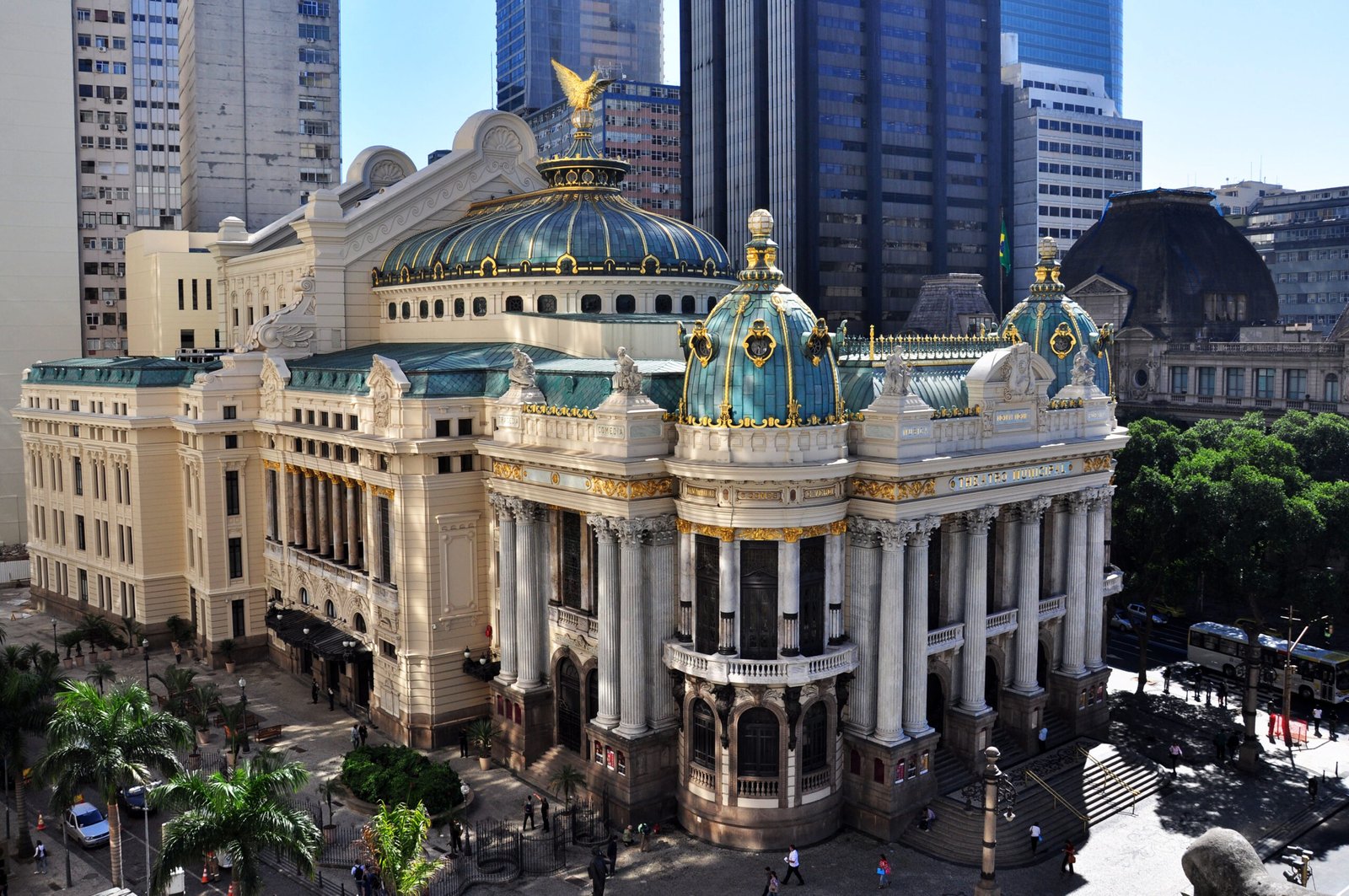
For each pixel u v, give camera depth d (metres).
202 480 104.06
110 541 116.06
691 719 71.69
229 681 101.31
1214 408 172.38
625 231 98.31
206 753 84.31
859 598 71.38
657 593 72.56
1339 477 131.62
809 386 67.94
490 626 86.94
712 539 70.12
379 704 89.56
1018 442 77.44
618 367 71.06
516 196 110.25
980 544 75.81
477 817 74.25
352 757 77.88
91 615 113.25
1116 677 103.25
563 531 79.19
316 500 99.62
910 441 69.19
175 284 153.62
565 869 67.62
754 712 69.44
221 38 193.00
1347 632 116.31
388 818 55.78
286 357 105.38
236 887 55.38
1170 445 119.44
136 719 61.12
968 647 76.56
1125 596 105.62
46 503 128.50
